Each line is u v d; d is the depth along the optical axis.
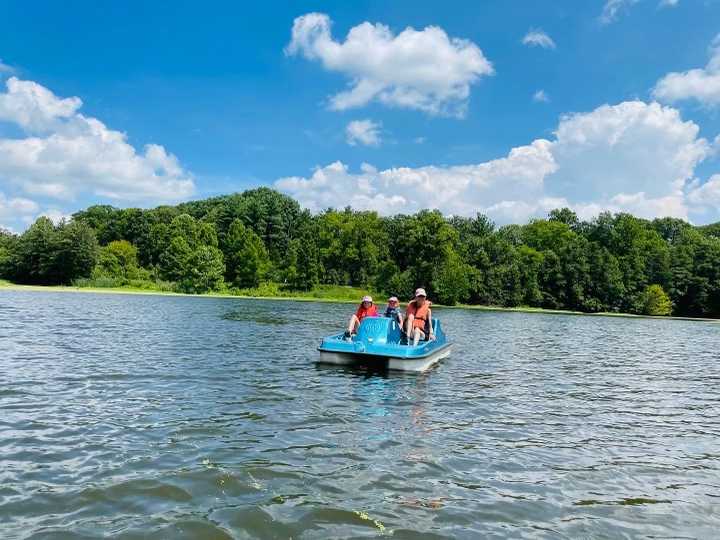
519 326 35.78
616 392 11.58
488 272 76.94
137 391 9.22
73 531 4.09
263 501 4.77
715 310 75.50
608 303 77.12
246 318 29.36
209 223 98.06
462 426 7.81
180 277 81.88
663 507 5.14
